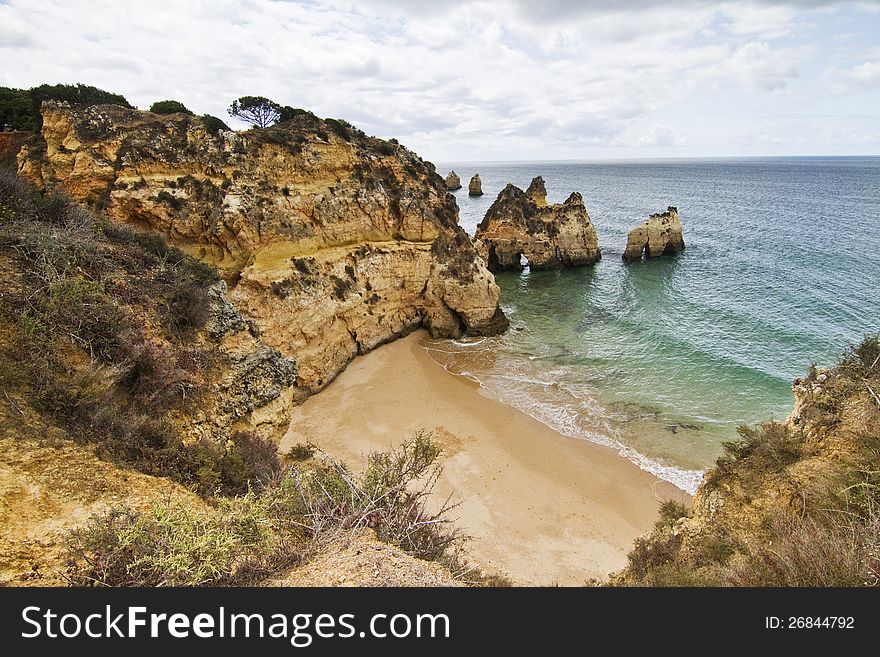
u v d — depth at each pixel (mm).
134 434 8289
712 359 29688
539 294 46375
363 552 5977
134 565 4949
